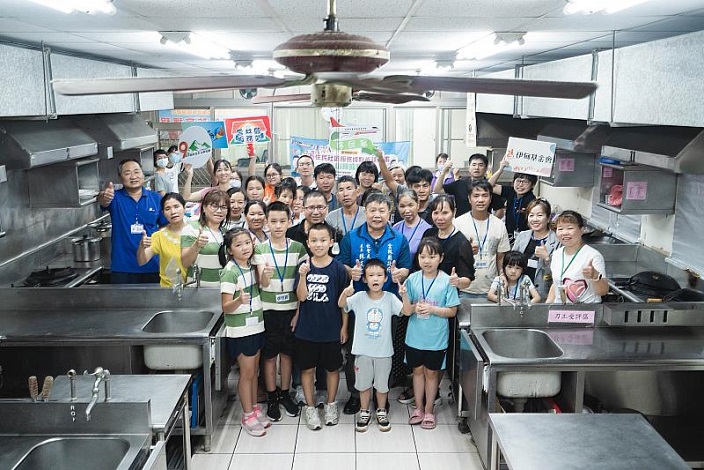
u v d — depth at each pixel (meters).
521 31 3.71
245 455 3.63
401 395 4.29
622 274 4.70
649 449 2.26
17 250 4.78
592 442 2.30
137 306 4.00
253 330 3.77
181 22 3.32
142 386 2.86
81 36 3.76
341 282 3.81
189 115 8.70
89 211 6.17
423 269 3.82
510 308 3.63
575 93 1.55
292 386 4.43
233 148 9.00
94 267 5.18
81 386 2.85
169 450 3.67
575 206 6.50
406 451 3.66
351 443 3.75
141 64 6.01
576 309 3.62
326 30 1.54
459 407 3.79
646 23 3.39
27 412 2.51
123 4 2.77
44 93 4.04
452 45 4.48
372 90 1.58
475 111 7.34
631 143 4.10
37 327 3.63
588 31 3.70
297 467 3.50
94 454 2.51
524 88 1.51
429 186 5.00
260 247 3.86
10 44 3.74
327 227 3.74
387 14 3.11
